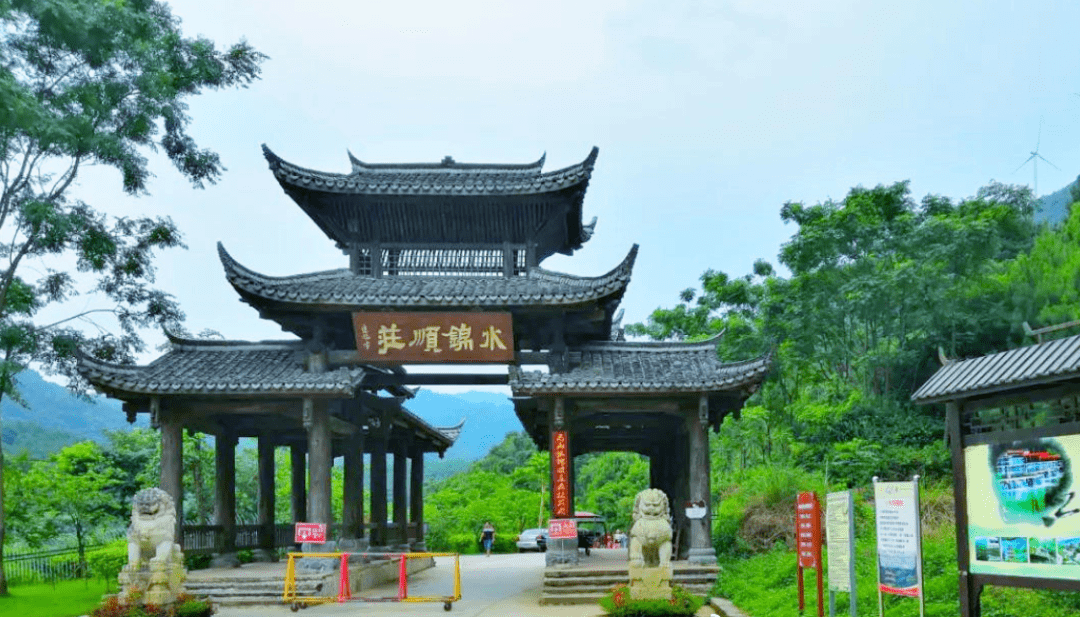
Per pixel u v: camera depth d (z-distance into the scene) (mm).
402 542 33469
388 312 24109
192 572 24828
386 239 26484
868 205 37344
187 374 24062
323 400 24219
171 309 30031
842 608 15852
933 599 15023
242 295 23938
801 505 15938
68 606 24031
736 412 25703
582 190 25375
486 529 47781
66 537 38000
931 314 33125
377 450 31234
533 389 23047
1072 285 31891
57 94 24766
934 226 33938
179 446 24516
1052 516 10859
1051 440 10938
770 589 19500
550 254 30156
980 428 12406
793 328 37500
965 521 12250
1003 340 32750
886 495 13141
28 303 27891
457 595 21531
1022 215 41625
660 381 23234
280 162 24547
